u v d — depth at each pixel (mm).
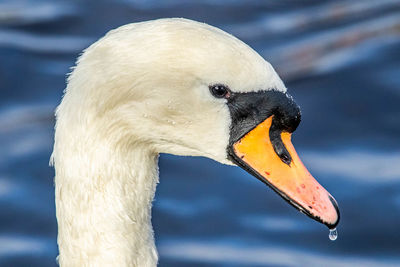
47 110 16109
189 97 7320
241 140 7555
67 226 7531
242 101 7418
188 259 13125
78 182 7406
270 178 7555
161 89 7254
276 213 14141
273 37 18812
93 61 7207
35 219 13844
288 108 7484
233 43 7258
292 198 7520
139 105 7297
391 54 17953
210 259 13125
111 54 7172
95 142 7324
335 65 17672
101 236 7508
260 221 13945
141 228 7730
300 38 18719
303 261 13141
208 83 7293
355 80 17109
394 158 14914
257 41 18641
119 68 7148
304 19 19562
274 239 13602
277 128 7570
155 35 7172
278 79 7496
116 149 7406
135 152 7535
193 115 7422
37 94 16547
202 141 7555
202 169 14984
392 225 13742
